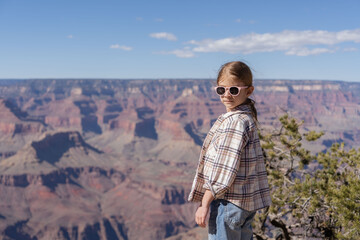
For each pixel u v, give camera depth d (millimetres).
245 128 3064
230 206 3070
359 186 6977
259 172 3215
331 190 7402
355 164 8594
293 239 8555
